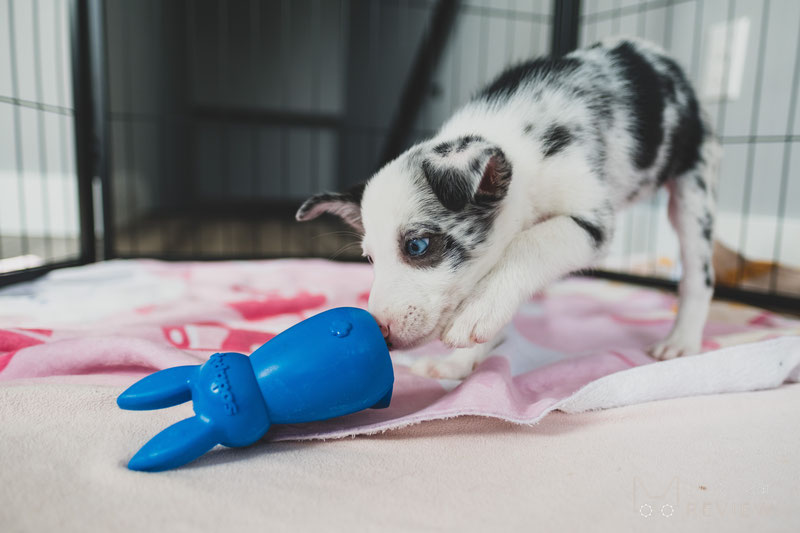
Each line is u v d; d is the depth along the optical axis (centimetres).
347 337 35
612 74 53
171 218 182
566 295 82
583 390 41
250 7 226
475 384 41
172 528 28
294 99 235
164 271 83
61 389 39
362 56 223
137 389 35
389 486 32
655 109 53
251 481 32
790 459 36
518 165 46
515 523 29
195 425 33
